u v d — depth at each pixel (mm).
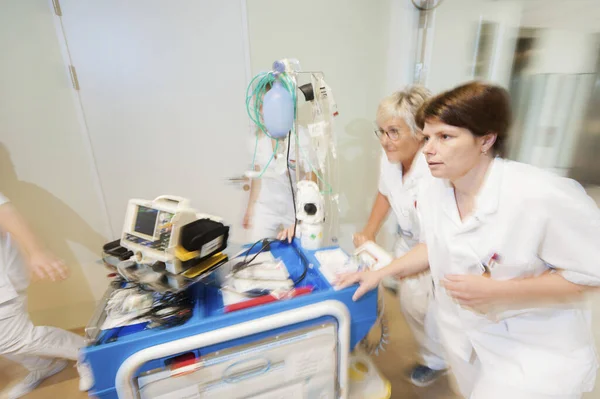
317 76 1180
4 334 1137
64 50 1403
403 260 896
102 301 704
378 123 1151
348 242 2086
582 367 712
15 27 1320
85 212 1614
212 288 743
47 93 1423
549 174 662
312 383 718
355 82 1847
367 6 1738
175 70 1565
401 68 1752
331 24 1705
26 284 1198
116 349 557
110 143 1574
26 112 1410
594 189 734
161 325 610
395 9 1740
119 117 1554
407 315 1315
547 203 619
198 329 599
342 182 1996
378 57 1847
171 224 657
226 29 1566
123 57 1485
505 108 650
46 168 1496
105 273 1702
